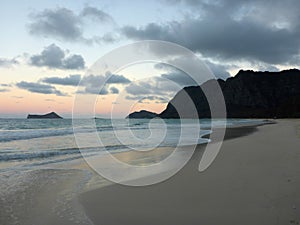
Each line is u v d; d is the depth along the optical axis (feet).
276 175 20.67
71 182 22.74
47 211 15.90
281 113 304.30
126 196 18.06
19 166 30.17
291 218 12.94
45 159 34.68
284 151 32.24
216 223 13.09
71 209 16.08
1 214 15.57
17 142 53.67
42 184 22.20
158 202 16.51
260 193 16.67
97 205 16.52
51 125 129.39
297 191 16.70
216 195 16.84
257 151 33.19
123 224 13.65
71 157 35.91
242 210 14.32
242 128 90.43
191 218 13.87
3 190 20.51
